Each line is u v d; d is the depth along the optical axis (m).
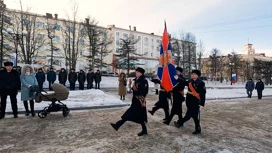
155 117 8.38
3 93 7.46
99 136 5.73
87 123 7.14
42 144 5.05
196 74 6.18
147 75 50.00
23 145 4.97
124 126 6.82
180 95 6.74
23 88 7.79
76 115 8.41
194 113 6.17
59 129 6.36
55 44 47.22
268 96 21.98
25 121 7.23
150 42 73.44
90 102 10.91
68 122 7.22
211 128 6.95
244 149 5.05
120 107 10.65
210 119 8.45
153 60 71.94
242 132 6.66
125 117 5.56
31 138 5.49
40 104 9.71
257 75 64.44
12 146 4.90
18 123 6.95
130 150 4.72
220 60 60.78
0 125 6.68
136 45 69.19
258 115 9.80
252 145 5.39
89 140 5.38
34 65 36.09
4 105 7.55
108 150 4.70
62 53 47.22
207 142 5.45
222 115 9.45
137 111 5.61
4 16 28.12
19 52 34.97
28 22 30.78
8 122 7.06
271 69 58.25
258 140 5.88
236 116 9.34
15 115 7.70
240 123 7.96
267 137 6.23
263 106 12.98
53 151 4.61
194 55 50.28
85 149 4.74
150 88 24.81
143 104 5.64
